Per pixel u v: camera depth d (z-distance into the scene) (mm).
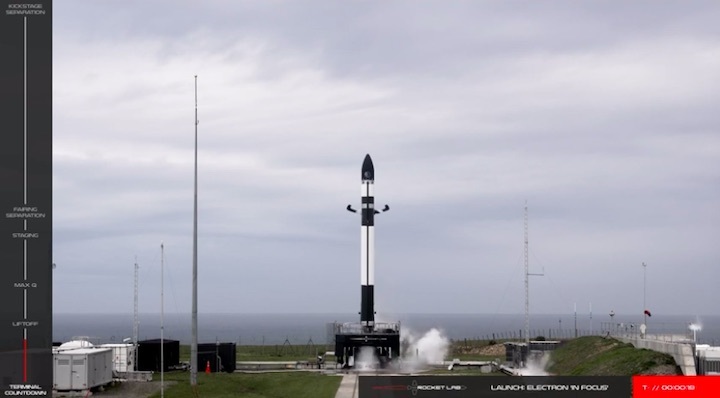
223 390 78875
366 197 103688
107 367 78375
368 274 103188
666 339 87312
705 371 73625
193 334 79500
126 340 96188
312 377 87000
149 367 91375
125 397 73875
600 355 88500
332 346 140250
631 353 82938
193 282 79812
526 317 109125
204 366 93062
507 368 96062
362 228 103812
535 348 103188
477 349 126500
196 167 80188
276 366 99875
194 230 79938
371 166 104062
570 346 100000
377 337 98500
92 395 74250
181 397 75062
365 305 103000
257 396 76750
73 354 73812
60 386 73500
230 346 94062
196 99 81438
